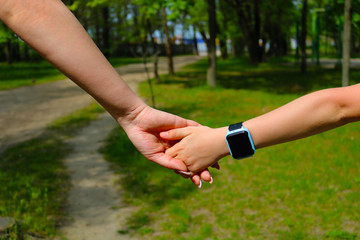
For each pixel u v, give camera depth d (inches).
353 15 418.9
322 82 573.3
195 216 180.2
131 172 245.0
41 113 456.8
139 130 44.9
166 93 553.0
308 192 198.7
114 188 219.9
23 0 32.9
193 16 655.8
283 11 1243.2
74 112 455.8
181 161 45.4
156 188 217.0
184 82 698.8
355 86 36.3
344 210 176.7
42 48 33.8
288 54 1904.5
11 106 507.5
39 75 867.4
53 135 346.9
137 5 495.2
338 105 35.7
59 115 440.8
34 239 151.9
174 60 1587.1
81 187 222.4
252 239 157.2
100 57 36.6
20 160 272.4
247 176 225.3
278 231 160.7
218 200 196.2
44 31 33.3
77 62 34.7
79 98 561.3
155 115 44.3
